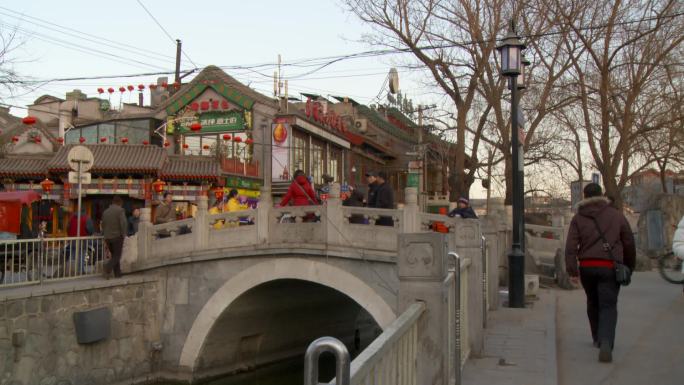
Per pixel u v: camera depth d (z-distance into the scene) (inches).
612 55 655.1
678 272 525.3
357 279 501.0
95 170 876.0
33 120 674.8
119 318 550.0
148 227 609.0
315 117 1114.7
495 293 380.5
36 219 909.8
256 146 1042.7
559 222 581.6
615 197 682.8
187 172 904.9
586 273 258.4
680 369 246.2
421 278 171.0
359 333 896.3
